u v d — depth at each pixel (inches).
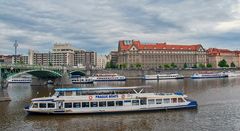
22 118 2020.2
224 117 1987.0
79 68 6830.7
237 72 7682.1
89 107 2142.0
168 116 2048.5
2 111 2261.3
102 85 5113.2
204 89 3873.0
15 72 3528.5
